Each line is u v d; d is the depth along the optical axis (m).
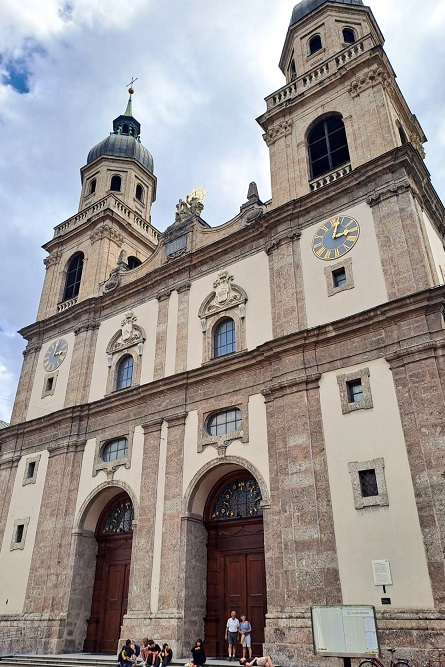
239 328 22.69
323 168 24.53
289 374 19.61
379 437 16.84
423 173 21.39
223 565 20.39
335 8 29.17
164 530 20.80
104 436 24.97
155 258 28.77
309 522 17.06
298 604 16.30
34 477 26.58
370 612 13.07
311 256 21.58
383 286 19.09
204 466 20.80
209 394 22.17
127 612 20.16
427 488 15.33
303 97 25.94
